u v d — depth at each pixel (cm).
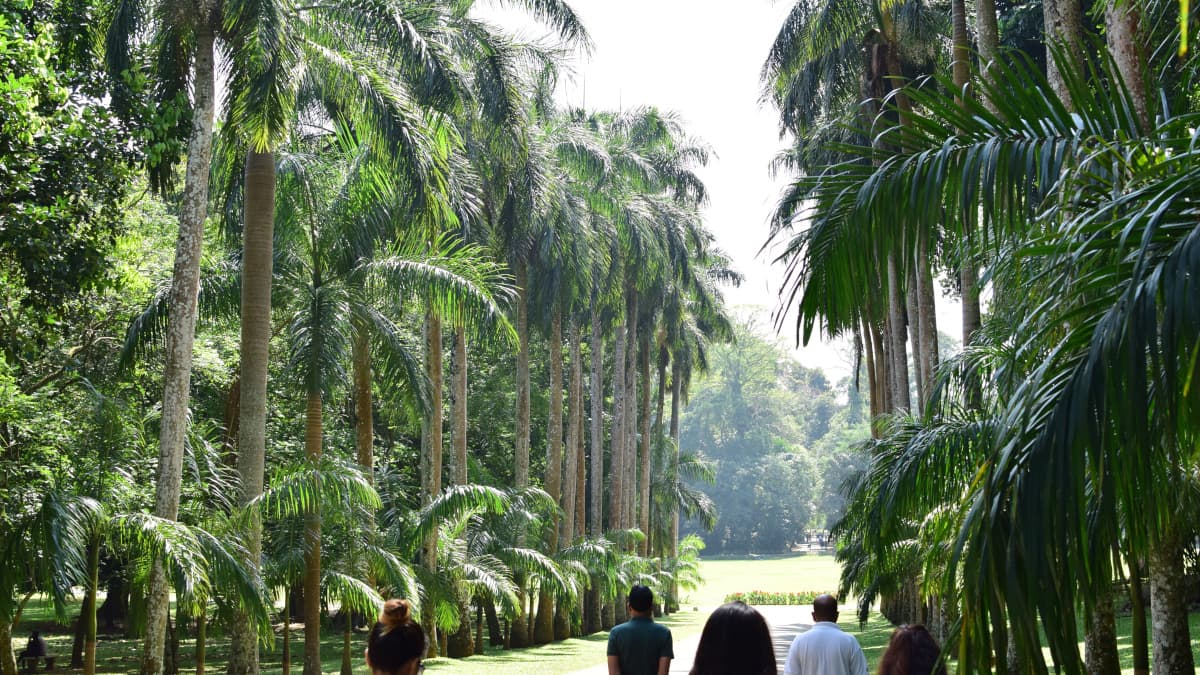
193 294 1516
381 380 2425
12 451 1523
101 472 1586
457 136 1930
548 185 2962
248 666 1784
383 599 2325
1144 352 361
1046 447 378
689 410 12419
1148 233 367
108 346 1891
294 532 2011
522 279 3503
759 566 11225
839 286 574
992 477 396
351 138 1912
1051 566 372
